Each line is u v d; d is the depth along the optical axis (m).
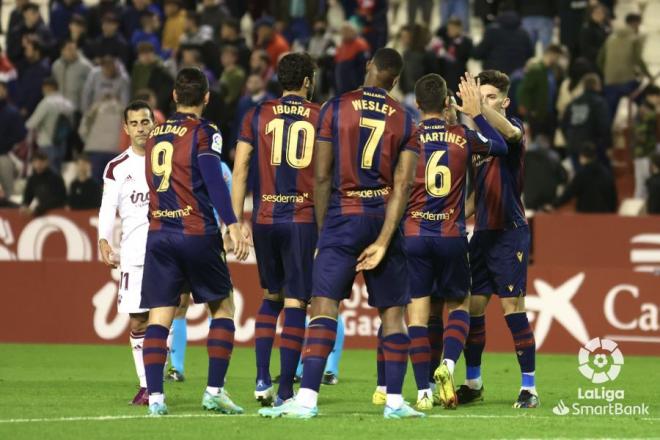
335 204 27.66
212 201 28.47
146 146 29.31
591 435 26.73
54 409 30.83
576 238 55.97
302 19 73.50
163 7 76.69
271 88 63.81
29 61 71.12
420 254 31.25
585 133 62.69
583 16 70.69
